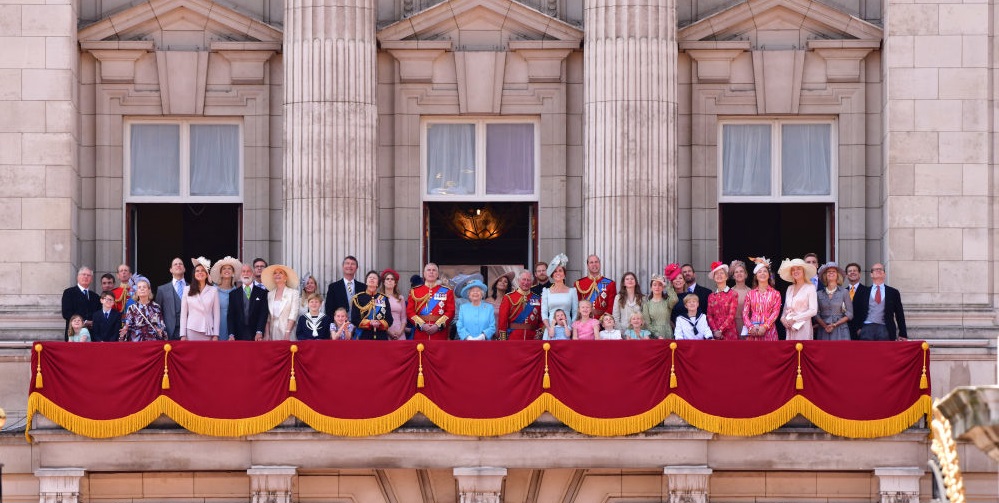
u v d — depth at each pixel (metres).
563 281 104.25
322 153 111.06
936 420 54.56
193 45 115.81
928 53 111.62
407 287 115.19
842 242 115.00
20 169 110.94
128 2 116.12
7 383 108.12
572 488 100.19
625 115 111.06
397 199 115.31
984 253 110.50
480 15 115.62
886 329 103.31
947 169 111.06
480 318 102.31
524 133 116.81
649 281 110.38
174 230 116.12
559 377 97.50
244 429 97.19
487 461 98.06
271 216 115.62
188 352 97.62
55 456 98.25
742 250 115.94
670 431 97.50
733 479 100.38
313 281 105.25
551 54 115.50
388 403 97.31
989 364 108.06
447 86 115.69
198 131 116.56
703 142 115.31
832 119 116.12
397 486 100.44
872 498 100.19
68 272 110.69
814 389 97.88
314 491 100.12
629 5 111.69
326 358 97.50
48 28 111.69
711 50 114.94
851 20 114.44
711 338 100.62
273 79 115.94
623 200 110.62
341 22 112.00
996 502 102.12
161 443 98.25
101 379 97.56
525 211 116.50
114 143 115.19
